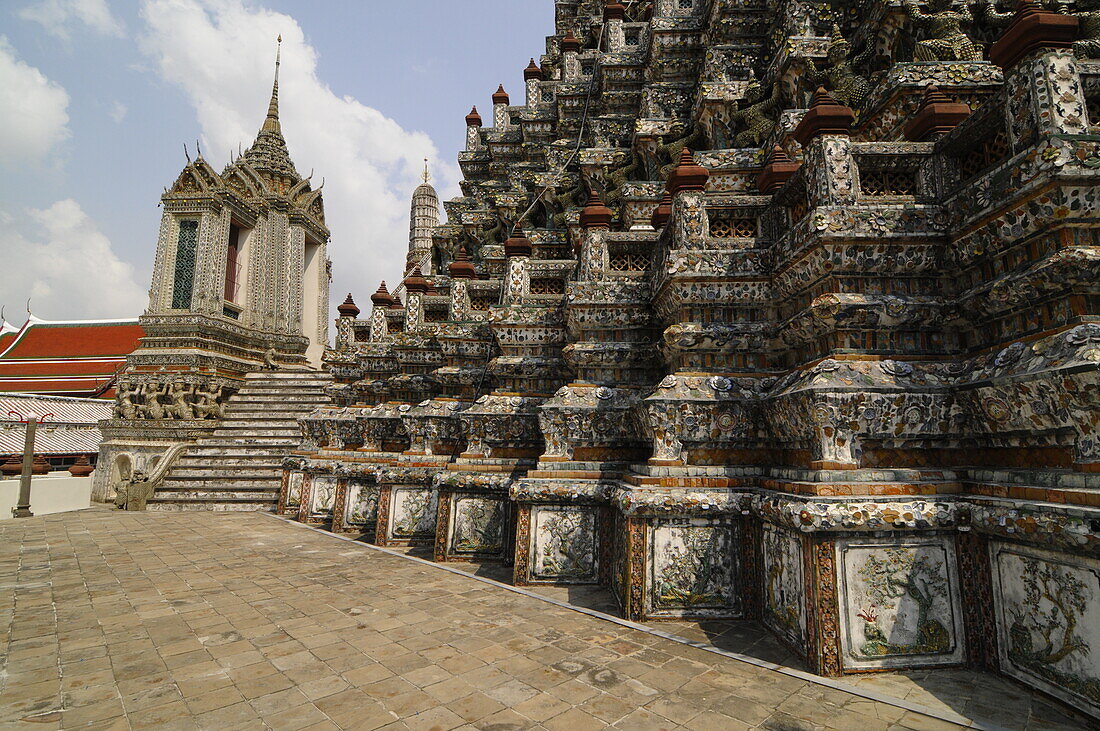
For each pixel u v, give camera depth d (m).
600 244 8.30
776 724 3.98
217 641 5.79
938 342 5.45
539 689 4.60
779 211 6.77
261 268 26.11
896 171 5.70
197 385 20.47
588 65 18.09
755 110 9.15
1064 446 4.14
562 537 7.89
